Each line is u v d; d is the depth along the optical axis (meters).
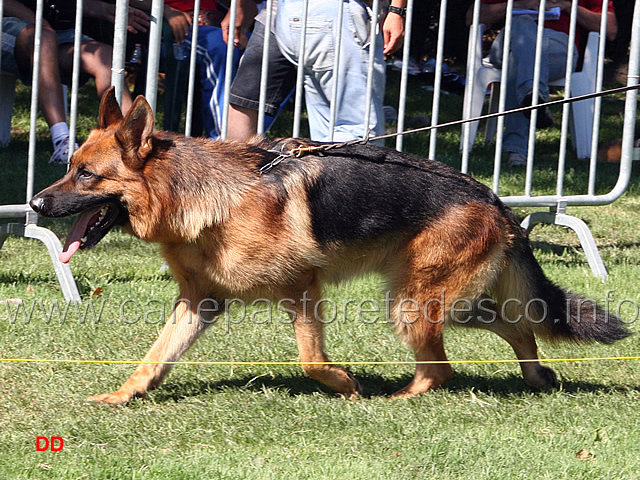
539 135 17.84
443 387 6.39
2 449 4.98
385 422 5.56
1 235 8.47
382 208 5.99
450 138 16.94
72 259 9.13
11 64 12.48
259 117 8.81
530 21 13.91
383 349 7.09
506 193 12.56
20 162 13.11
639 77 9.57
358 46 8.70
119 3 8.06
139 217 5.69
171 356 5.98
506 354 7.05
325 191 5.92
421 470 4.89
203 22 13.76
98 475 4.70
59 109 12.80
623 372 6.71
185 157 5.73
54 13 12.48
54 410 5.61
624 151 9.73
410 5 8.65
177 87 13.18
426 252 6.02
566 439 5.37
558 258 9.87
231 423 5.51
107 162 5.59
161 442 5.20
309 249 5.82
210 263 5.82
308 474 4.78
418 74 22.05
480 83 14.77
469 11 14.43
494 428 5.56
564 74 14.72
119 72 8.20
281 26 9.01
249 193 5.70
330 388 6.28
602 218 11.88
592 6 14.60
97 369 6.38
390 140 16.41
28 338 6.89
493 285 6.38
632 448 5.25
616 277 9.09
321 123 9.20
